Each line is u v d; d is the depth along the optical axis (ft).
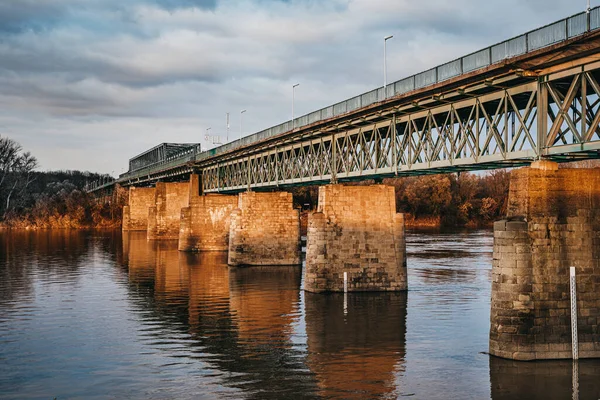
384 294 160.15
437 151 127.13
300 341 115.24
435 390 86.53
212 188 297.33
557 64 92.38
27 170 621.72
